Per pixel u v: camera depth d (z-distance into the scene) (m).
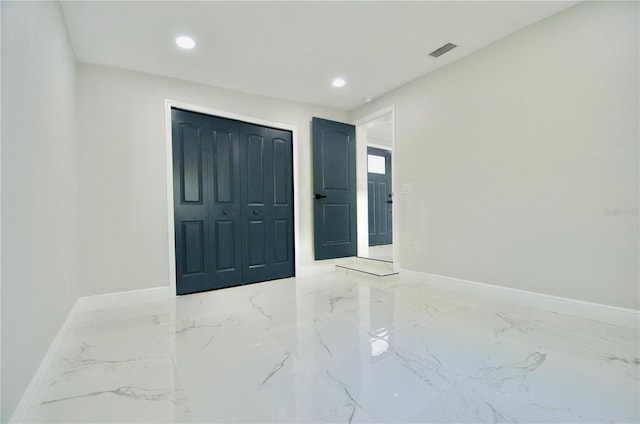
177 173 3.05
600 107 2.03
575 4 2.12
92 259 2.62
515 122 2.46
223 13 2.10
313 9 2.09
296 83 3.28
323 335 1.95
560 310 2.22
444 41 2.55
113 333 2.03
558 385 1.35
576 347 1.71
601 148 2.03
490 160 2.64
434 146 3.12
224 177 3.33
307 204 3.95
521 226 2.45
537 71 2.33
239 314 2.40
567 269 2.19
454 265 2.96
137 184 2.82
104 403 1.27
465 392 1.31
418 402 1.25
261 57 2.71
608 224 2.01
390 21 2.25
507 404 1.22
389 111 3.63
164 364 1.60
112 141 2.72
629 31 1.91
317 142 3.94
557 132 2.23
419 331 1.98
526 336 1.87
